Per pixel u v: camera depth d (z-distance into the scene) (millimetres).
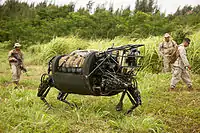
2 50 24188
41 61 16594
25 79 11469
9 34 26719
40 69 14492
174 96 8219
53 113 6680
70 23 24328
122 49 6199
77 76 6145
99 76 6285
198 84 9773
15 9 43562
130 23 21641
